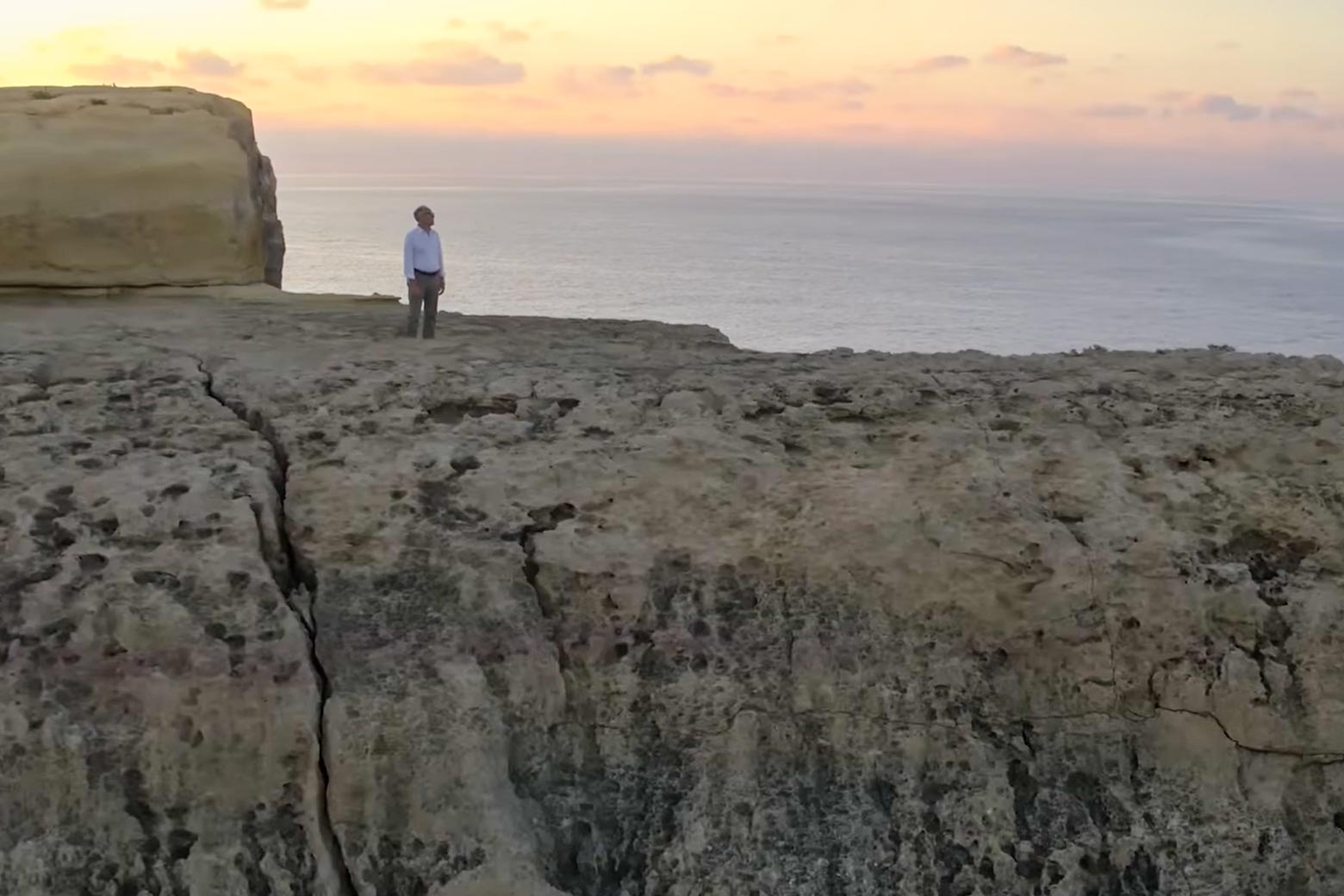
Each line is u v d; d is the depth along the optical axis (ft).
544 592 22.88
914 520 23.79
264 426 25.88
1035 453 25.50
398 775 20.42
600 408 26.66
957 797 22.18
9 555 20.99
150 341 33.94
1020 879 21.79
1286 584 24.00
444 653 21.53
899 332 212.43
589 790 21.88
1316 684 23.07
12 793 19.04
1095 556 23.43
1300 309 260.01
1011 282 319.68
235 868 19.48
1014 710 22.94
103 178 46.39
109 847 19.21
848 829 21.84
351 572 22.43
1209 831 22.34
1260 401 28.45
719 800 21.85
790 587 23.45
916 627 23.29
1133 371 31.42
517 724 21.79
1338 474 25.43
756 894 21.18
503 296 250.98
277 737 19.90
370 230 480.23
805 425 26.45
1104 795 22.53
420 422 26.05
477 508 23.65
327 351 33.32
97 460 23.48
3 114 47.01
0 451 23.41
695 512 23.91
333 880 19.86
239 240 49.67
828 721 22.52
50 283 45.88
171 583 20.98
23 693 19.44
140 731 19.54
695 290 274.36
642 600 22.90
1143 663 23.03
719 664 22.63
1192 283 323.37
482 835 20.35
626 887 21.21
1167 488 24.95
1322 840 22.50
